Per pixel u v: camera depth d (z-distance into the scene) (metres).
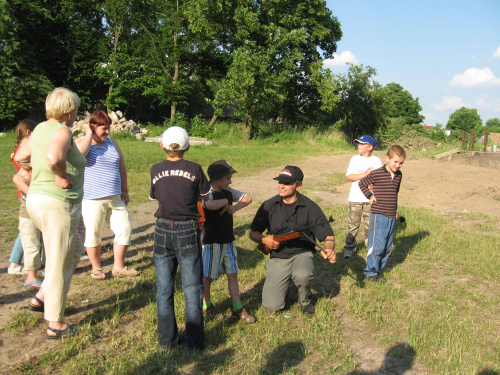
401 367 3.43
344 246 6.11
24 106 27.80
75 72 32.34
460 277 5.45
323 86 29.06
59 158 3.30
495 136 58.97
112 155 5.02
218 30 26.25
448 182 12.14
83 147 4.71
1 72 26.67
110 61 30.98
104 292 4.69
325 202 9.78
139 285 4.87
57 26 31.48
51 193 3.47
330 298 4.74
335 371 3.35
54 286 3.58
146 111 36.19
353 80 36.88
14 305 4.29
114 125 26.41
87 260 5.75
